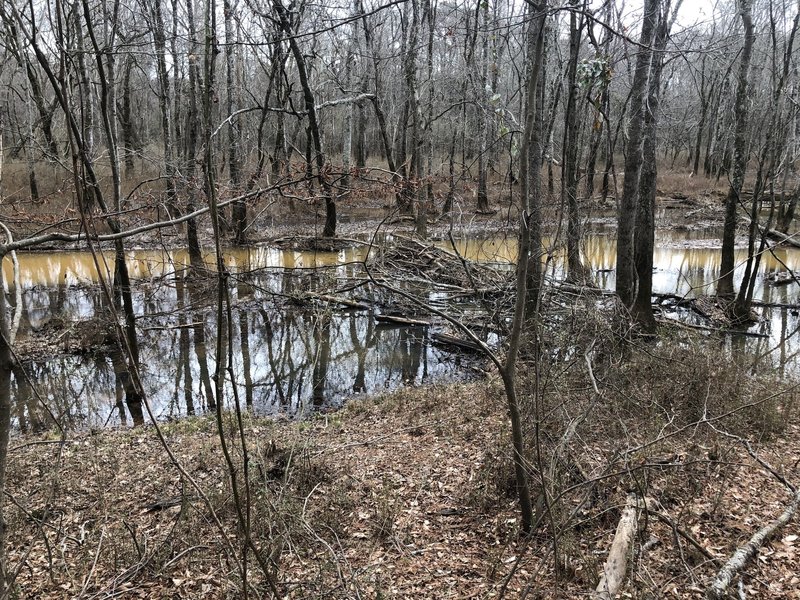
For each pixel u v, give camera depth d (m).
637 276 11.98
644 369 7.34
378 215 25.58
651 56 9.57
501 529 4.92
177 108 19.23
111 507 5.80
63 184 5.91
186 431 8.00
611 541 4.47
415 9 20.31
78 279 16.12
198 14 16.09
